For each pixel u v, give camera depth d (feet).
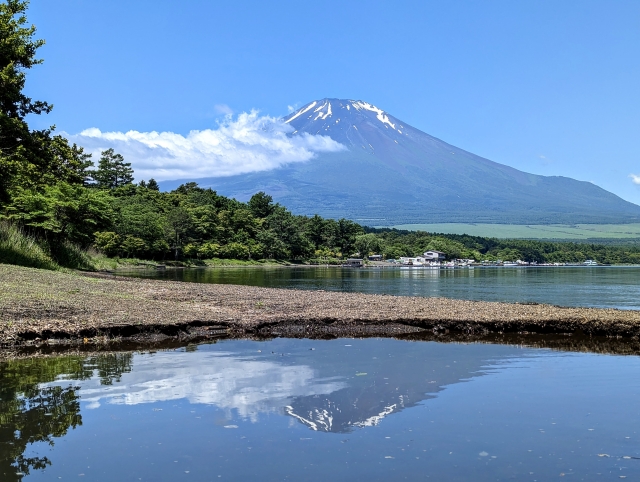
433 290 135.95
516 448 25.59
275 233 458.50
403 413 30.81
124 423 28.45
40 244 130.31
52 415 29.63
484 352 50.39
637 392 35.50
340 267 434.30
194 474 22.30
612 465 23.71
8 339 49.32
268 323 62.03
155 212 384.06
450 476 22.48
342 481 21.77
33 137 132.26
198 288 108.47
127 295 76.84
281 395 34.09
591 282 183.11
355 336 59.21
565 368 43.34
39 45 125.29
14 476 21.97
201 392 34.53
